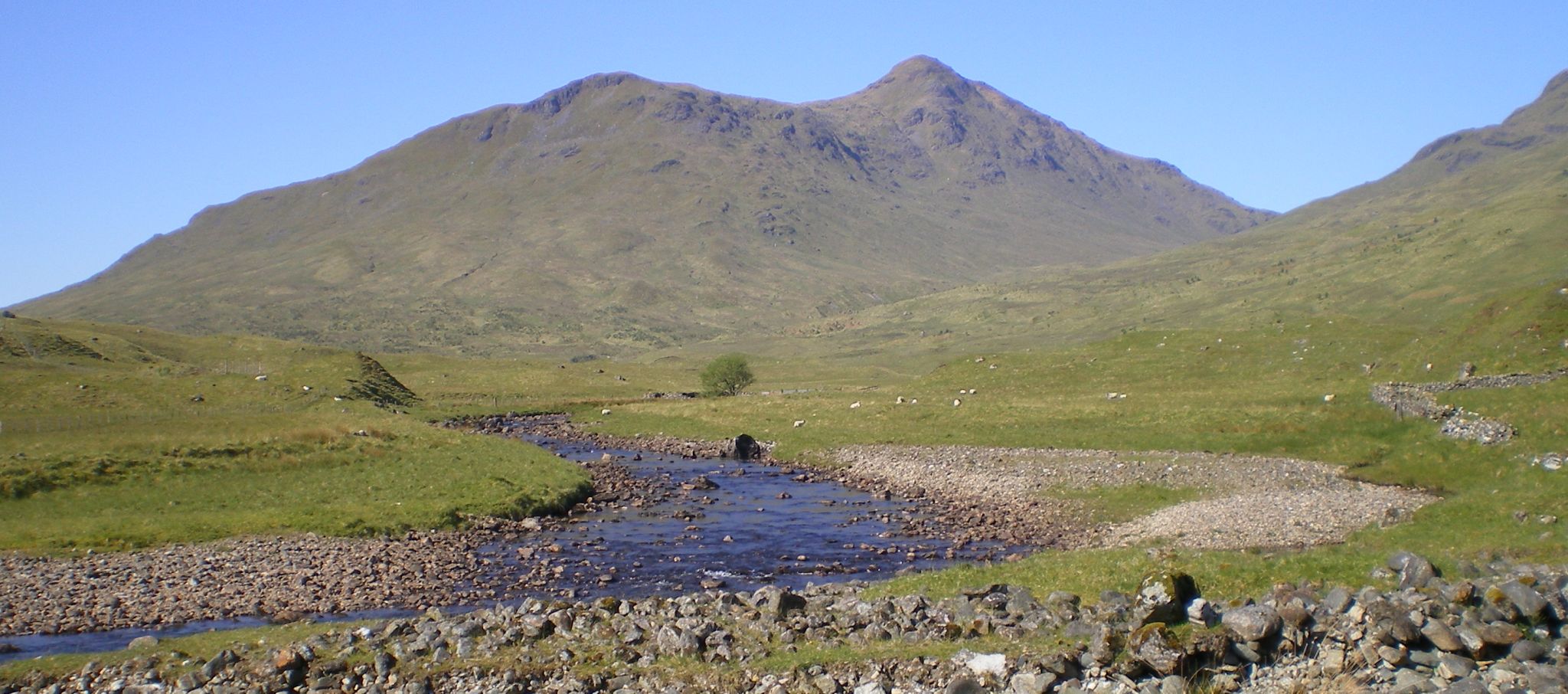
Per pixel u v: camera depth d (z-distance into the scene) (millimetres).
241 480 55562
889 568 40781
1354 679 20469
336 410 91750
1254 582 26000
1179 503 51688
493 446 70938
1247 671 21484
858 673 22906
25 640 30250
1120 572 28125
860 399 103562
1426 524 37750
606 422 105000
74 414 83750
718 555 43625
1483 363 73688
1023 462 65500
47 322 150000
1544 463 44719
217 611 33594
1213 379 95250
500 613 26844
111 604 33875
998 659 22516
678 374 181375
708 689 22844
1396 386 69000
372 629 26250
